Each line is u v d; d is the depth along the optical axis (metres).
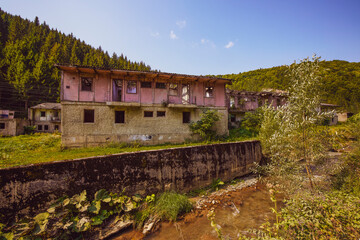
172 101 14.39
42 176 6.01
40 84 37.69
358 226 3.14
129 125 12.98
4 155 8.68
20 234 4.90
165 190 8.34
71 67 11.28
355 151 7.67
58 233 5.36
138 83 13.47
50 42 59.97
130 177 7.52
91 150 10.80
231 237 5.97
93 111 12.55
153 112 13.73
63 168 6.34
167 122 14.03
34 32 64.38
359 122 10.80
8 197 5.53
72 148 11.48
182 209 7.46
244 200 8.62
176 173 8.75
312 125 5.93
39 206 5.89
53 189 6.13
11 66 36.38
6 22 62.38
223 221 6.91
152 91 13.84
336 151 10.81
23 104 34.97
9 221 5.48
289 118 6.27
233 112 22.16
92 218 6.07
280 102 24.47
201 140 14.83
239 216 7.26
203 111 15.27
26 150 10.75
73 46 64.69
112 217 6.63
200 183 9.56
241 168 11.58
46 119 27.02
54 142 13.41
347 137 12.18
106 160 7.11
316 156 5.88
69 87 11.84
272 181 9.95
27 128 23.27
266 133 10.34
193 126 14.23
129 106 13.03
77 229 5.53
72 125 11.65
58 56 50.78
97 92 12.45
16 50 41.59
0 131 20.28
